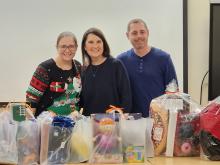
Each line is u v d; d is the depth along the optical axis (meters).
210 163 1.58
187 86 3.35
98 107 2.40
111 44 3.33
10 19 3.28
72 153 1.66
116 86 2.40
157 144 1.77
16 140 1.63
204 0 3.38
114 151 1.61
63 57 2.52
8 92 3.29
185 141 1.75
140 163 1.60
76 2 3.30
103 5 3.32
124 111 2.37
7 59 3.29
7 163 1.60
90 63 2.46
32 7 3.29
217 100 1.71
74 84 2.52
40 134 1.66
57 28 3.30
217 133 1.62
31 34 3.29
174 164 1.56
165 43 3.35
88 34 2.41
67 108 2.48
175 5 3.34
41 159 1.63
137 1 3.33
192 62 3.39
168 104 1.80
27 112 1.76
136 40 2.61
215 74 3.28
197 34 3.38
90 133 1.67
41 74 2.47
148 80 2.60
